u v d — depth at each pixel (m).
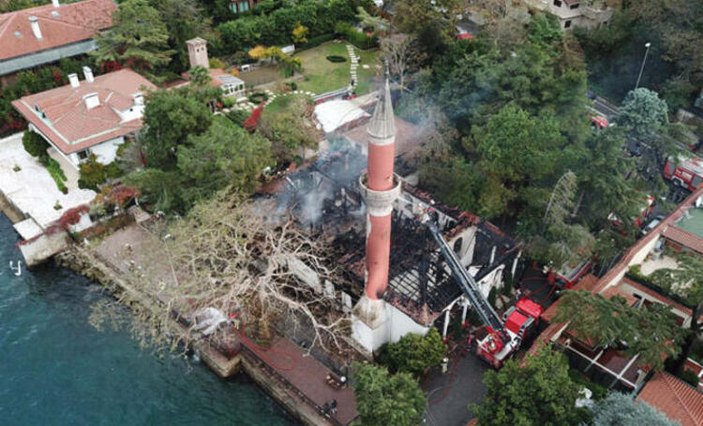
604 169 59.72
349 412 50.00
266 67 104.31
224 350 55.31
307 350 55.69
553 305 56.81
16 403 52.81
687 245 59.78
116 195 70.69
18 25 90.31
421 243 56.38
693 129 79.56
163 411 52.41
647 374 49.66
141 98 77.38
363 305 52.97
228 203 56.62
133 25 88.75
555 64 75.88
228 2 109.06
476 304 52.97
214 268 55.75
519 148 60.22
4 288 64.62
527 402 41.38
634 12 90.25
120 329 59.84
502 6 87.81
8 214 73.94
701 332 51.72
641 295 57.81
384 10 116.94
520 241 60.59
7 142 85.75
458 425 48.78
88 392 53.88
